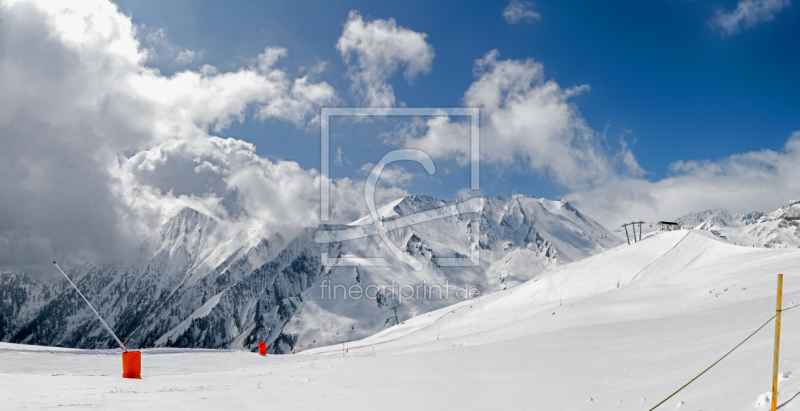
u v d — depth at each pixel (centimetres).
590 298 7731
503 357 2245
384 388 1714
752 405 764
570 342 2575
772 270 5925
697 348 1541
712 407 831
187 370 3372
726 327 1905
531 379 1576
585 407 1091
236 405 1460
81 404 1347
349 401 1501
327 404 1465
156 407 1377
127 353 2291
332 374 2223
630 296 6638
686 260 9662
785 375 859
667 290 6500
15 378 1758
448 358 2495
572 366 1722
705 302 5100
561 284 10744
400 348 5728
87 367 3488
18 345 4662
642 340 2139
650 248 11150
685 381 1100
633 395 1098
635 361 1576
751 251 8812
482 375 1783
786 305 2295
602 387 1264
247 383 2038
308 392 1712
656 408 941
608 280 10062
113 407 1334
